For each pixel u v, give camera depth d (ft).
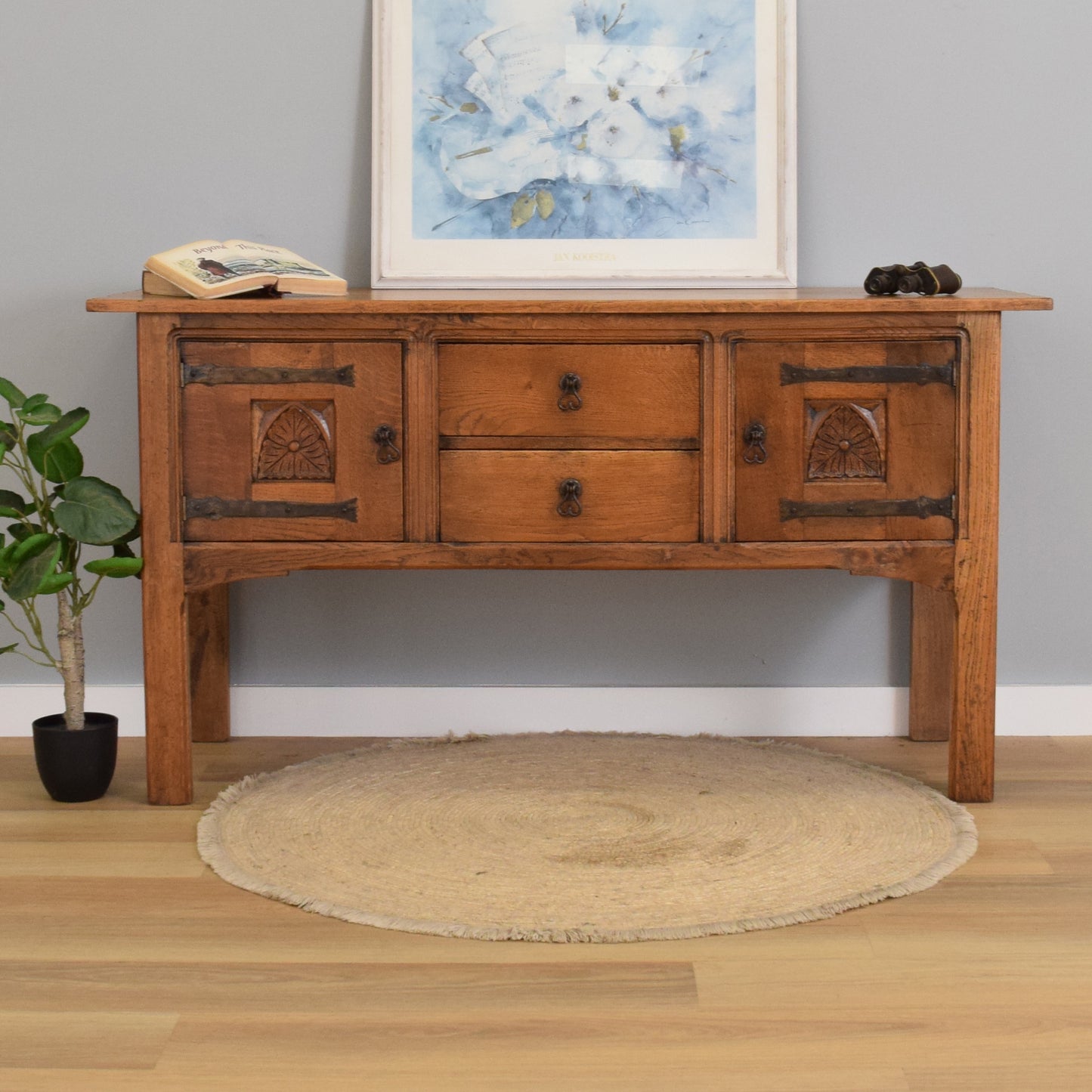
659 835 6.85
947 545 7.20
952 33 8.29
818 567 7.20
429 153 8.28
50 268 8.41
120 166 8.35
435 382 7.05
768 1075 4.75
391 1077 4.74
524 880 6.31
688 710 8.70
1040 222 8.41
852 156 8.39
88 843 6.83
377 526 7.14
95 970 5.49
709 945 5.71
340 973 5.47
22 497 7.88
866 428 7.13
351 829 6.95
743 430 7.09
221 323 7.00
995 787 7.64
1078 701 8.70
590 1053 4.89
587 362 7.05
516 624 8.68
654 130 8.29
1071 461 8.55
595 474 7.12
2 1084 4.69
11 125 8.31
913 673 8.54
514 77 8.26
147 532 7.15
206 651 8.50
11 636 8.66
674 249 8.32
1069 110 8.33
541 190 8.30
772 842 6.75
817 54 8.32
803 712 8.72
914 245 8.44
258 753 8.34
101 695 8.70
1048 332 8.46
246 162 8.37
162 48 8.27
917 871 6.38
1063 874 6.41
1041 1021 5.09
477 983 5.39
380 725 8.70
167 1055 4.87
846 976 5.43
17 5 8.24
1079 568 8.64
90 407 8.51
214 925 5.90
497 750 8.25
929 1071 4.77
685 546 7.16
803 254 8.47
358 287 8.43
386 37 8.20
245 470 7.12
